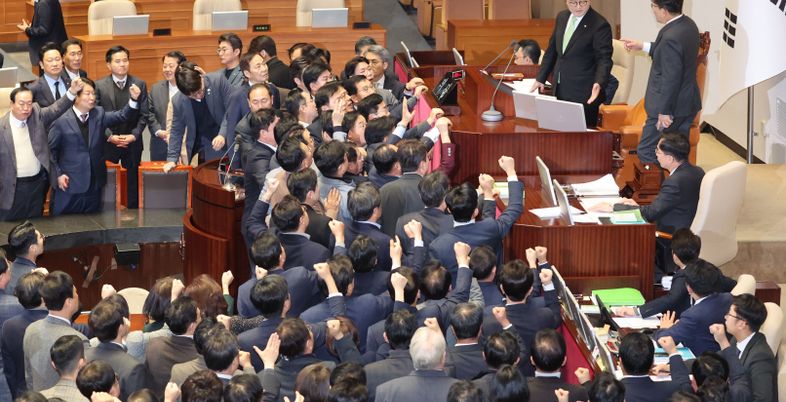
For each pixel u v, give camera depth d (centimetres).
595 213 828
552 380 614
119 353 655
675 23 951
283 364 624
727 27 914
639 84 1486
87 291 1101
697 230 894
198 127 1162
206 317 662
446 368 628
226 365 605
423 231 785
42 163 1085
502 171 935
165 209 1141
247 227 852
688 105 970
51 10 1559
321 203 855
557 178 923
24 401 563
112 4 1666
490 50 1683
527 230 798
